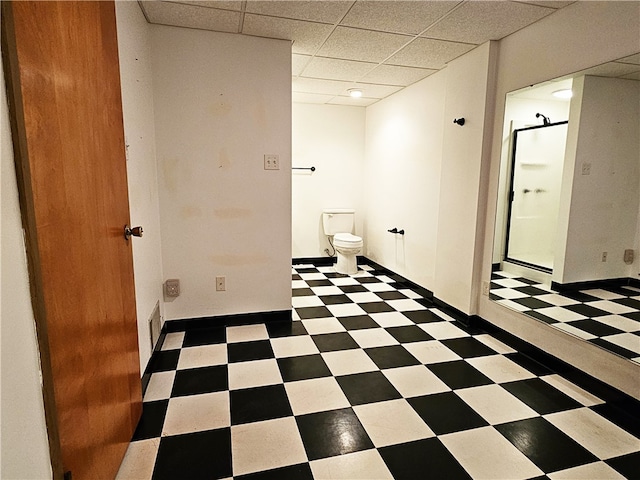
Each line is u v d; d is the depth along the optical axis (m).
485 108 2.57
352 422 1.66
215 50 2.47
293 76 3.38
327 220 4.67
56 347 0.86
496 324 2.62
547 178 2.24
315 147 4.64
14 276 0.72
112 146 1.35
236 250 2.72
